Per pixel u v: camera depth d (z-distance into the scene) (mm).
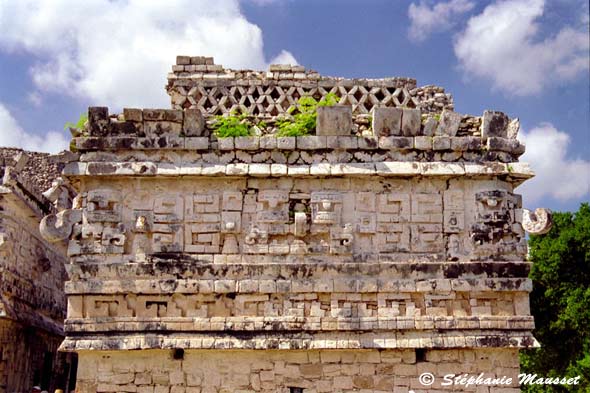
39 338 22375
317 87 19672
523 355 29328
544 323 28578
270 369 14305
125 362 14328
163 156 15055
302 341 14133
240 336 14180
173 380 14242
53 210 23672
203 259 14641
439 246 14875
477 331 14375
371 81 19938
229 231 14719
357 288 14430
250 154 15086
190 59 20234
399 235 14898
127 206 14945
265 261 14664
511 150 15273
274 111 19391
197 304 14453
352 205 14984
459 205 15062
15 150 27250
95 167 14828
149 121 15195
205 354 14367
